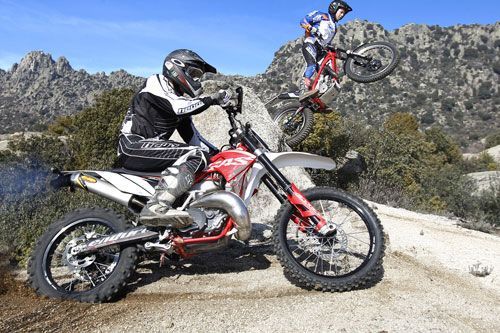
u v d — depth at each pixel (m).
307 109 7.19
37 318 3.30
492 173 23.02
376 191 13.77
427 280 4.31
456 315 3.66
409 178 15.91
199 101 3.66
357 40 118.38
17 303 3.52
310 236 3.90
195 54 3.84
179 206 3.78
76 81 173.12
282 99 7.36
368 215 3.81
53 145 9.07
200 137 4.27
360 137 16.08
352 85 102.62
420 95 103.00
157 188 3.65
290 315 3.42
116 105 9.31
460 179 16.44
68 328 3.20
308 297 3.72
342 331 3.22
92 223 3.78
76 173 3.85
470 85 111.06
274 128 7.10
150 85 3.83
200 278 4.05
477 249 5.85
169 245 3.67
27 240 4.82
